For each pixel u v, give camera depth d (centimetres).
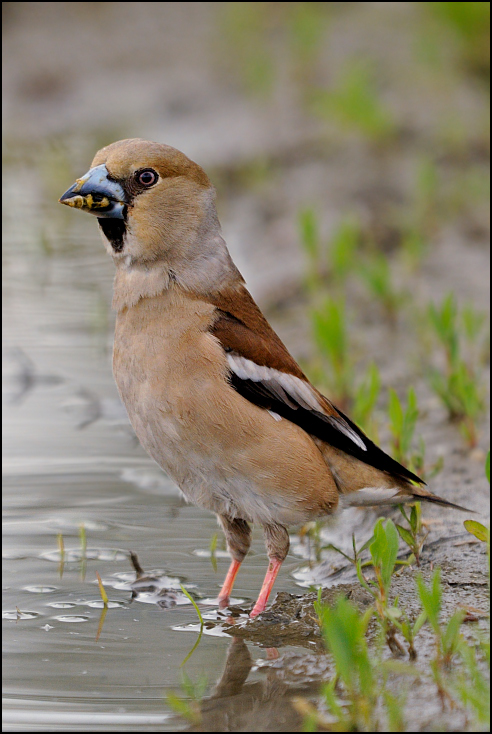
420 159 2298
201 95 3145
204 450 855
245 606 907
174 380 851
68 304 1889
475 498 1066
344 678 678
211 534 1074
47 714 716
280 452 859
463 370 1294
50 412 1444
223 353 858
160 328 870
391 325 1609
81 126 3041
